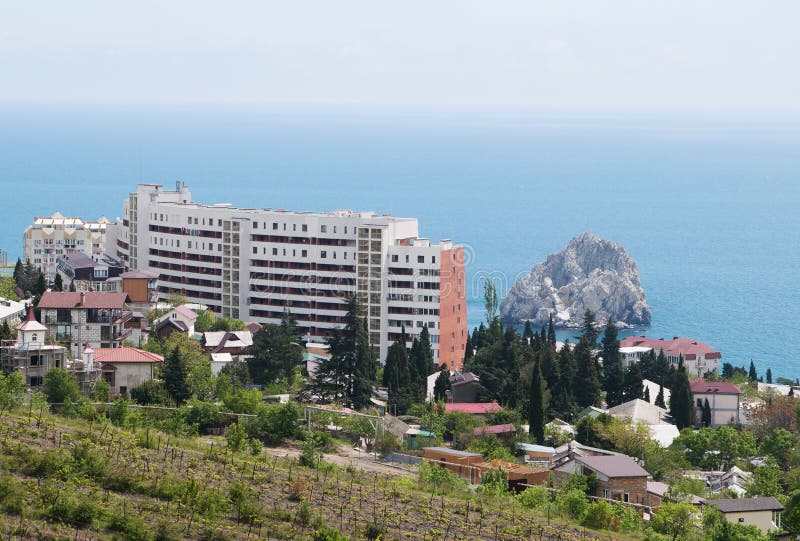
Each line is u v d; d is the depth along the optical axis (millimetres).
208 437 194250
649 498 196625
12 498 124125
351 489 154000
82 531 121375
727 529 166625
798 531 169500
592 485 196125
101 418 177750
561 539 149250
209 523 128625
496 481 180375
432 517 147750
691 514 180250
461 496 163750
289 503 142875
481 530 145500
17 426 152750
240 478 150000
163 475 143625
